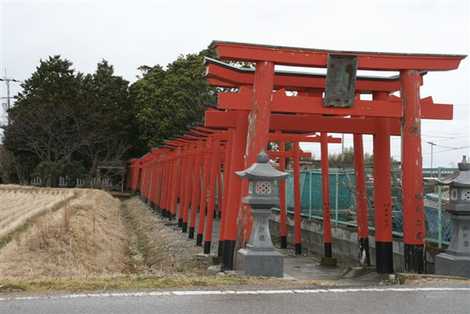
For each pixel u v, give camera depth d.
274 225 22.88
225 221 13.03
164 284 7.24
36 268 11.67
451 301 6.53
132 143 50.84
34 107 45.97
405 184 11.48
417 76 11.55
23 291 6.70
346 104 11.39
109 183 54.03
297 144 18.05
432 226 12.34
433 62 11.49
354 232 15.33
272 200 8.78
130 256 19.00
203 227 20.00
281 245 19.17
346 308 6.10
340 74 11.15
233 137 13.04
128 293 6.65
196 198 22.53
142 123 44.12
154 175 38.97
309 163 33.59
